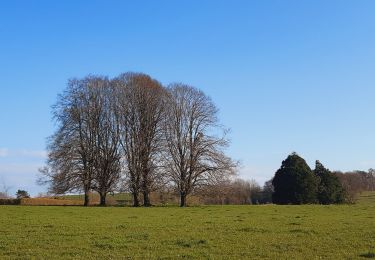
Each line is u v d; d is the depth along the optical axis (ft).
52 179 208.44
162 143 213.46
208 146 213.46
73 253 58.70
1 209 156.15
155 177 211.20
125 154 214.69
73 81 214.90
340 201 260.21
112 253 58.59
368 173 392.68
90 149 212.64
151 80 220.64
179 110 215.92
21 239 71.72
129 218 118.11
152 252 59.52
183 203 213.05
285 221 105.60
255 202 318.24
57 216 124.16
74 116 210.59
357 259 54.24
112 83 218.79
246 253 58.90
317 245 65.16
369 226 90.58
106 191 215.10
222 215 131.54
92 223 100.58
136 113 216.13
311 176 254.27
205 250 60.95
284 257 55.93
